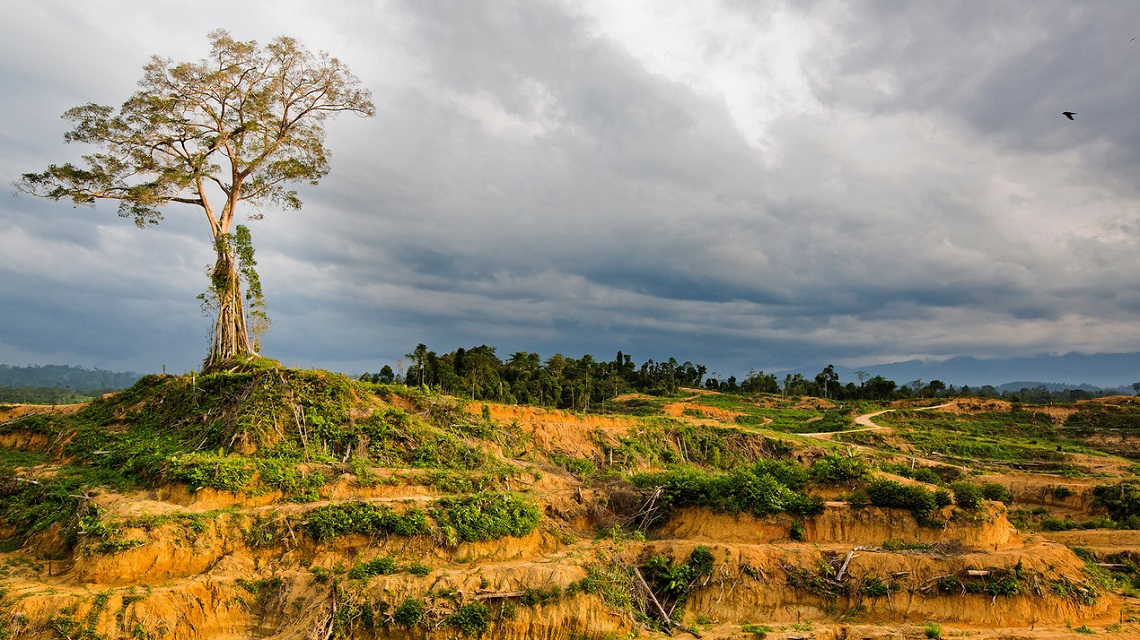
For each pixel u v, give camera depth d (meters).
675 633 27.92
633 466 52.06
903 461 64.38
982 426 96.44
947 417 100.38
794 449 61.69
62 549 27.14
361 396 39.88
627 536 33.31
